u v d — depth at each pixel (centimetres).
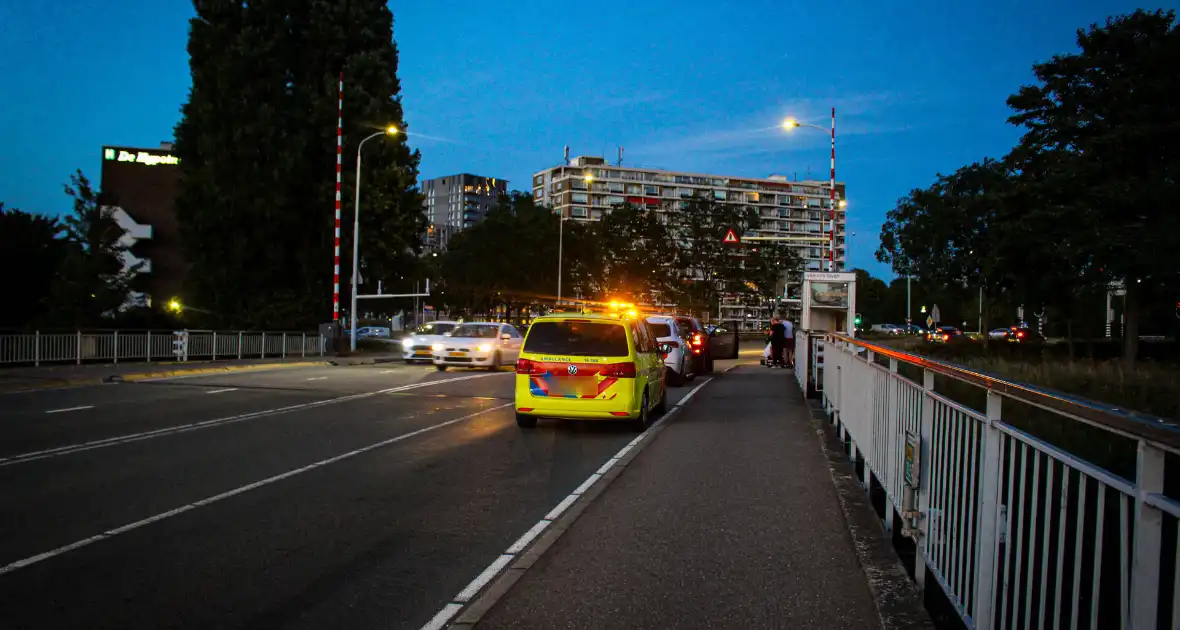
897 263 4497
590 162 14812
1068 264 2320
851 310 2319
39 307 3219
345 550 593
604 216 7356
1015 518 342
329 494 781
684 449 1052
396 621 454
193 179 3900
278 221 3944
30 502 729
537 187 15675
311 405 1553
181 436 1135
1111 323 4194
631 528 648
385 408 1519
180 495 765
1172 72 2148
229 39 4012
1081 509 269
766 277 7488
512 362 2761
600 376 1203
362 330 7456
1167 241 2016
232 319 3909
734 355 3506
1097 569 255
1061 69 2277
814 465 931
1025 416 866
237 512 704
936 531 455
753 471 894
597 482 844
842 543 602
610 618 453
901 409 559
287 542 612
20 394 1709
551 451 1052
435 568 552
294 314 3984
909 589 488
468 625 441
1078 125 2220
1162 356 2767
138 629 439
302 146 3956
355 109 4116
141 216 6469
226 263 3947
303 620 455
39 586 507
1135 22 2186
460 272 6688
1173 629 215
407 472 898
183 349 2817
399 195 4275
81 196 2980
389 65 4397
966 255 3812
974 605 372
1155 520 223
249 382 2084
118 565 551
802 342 1877
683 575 529
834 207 3328
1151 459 225
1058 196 2255
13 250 3244
